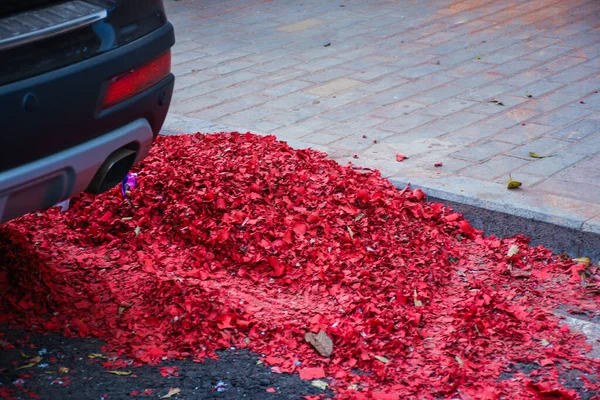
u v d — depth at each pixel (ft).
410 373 10.52
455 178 15.98
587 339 11.43
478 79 22.67
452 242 14.37
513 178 15.94
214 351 11.12
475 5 31.04
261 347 11.14
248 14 31.50
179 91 22.70
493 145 17.84
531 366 10.73
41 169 9.83
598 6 29.84
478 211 14.82
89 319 11.73
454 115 19.92
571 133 18.38
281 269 13.04
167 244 13.98
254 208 14.44
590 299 12.61
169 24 11.84
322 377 10.51
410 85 22.40
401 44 26.50
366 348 10.99
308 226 13.97
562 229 13.85
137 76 10.91
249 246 13.57
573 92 21.24
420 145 18.01
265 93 22.25
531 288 12.85
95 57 10.27
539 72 23.03
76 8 10.36
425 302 12.25
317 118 20.08
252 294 12.51
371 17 30.12
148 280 12.68
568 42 25.80
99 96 10.34
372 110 20.52
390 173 16.40
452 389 10.10
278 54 25.99
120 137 10.75
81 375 10.53
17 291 12.26
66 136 10.07
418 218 14.78
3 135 9.40
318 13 31.12
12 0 9.87
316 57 25.46
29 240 13.88
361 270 12.92
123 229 14.34
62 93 9.86
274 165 15.99
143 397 10.11
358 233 13.96
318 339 11.12
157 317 11.72
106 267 13.20
